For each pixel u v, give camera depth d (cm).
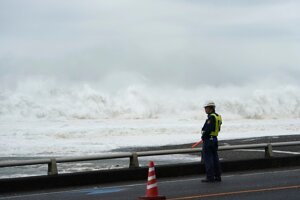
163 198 1044
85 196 1149
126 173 1446
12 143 3662
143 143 3572
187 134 4528
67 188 1310
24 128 5106
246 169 1656
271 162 1712
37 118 6519
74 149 3142
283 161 1741
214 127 1355
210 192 1158
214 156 1369
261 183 1305
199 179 1442
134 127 5194
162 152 1518
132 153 1480
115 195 1154
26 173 1831
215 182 1352
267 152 1731
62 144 3559
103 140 3916
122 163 2125
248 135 4122
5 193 1230
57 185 1326
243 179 1408
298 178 1408
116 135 4431
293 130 4831
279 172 1577
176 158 2292
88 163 2128
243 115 7488
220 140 3469
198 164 1573
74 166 1994
